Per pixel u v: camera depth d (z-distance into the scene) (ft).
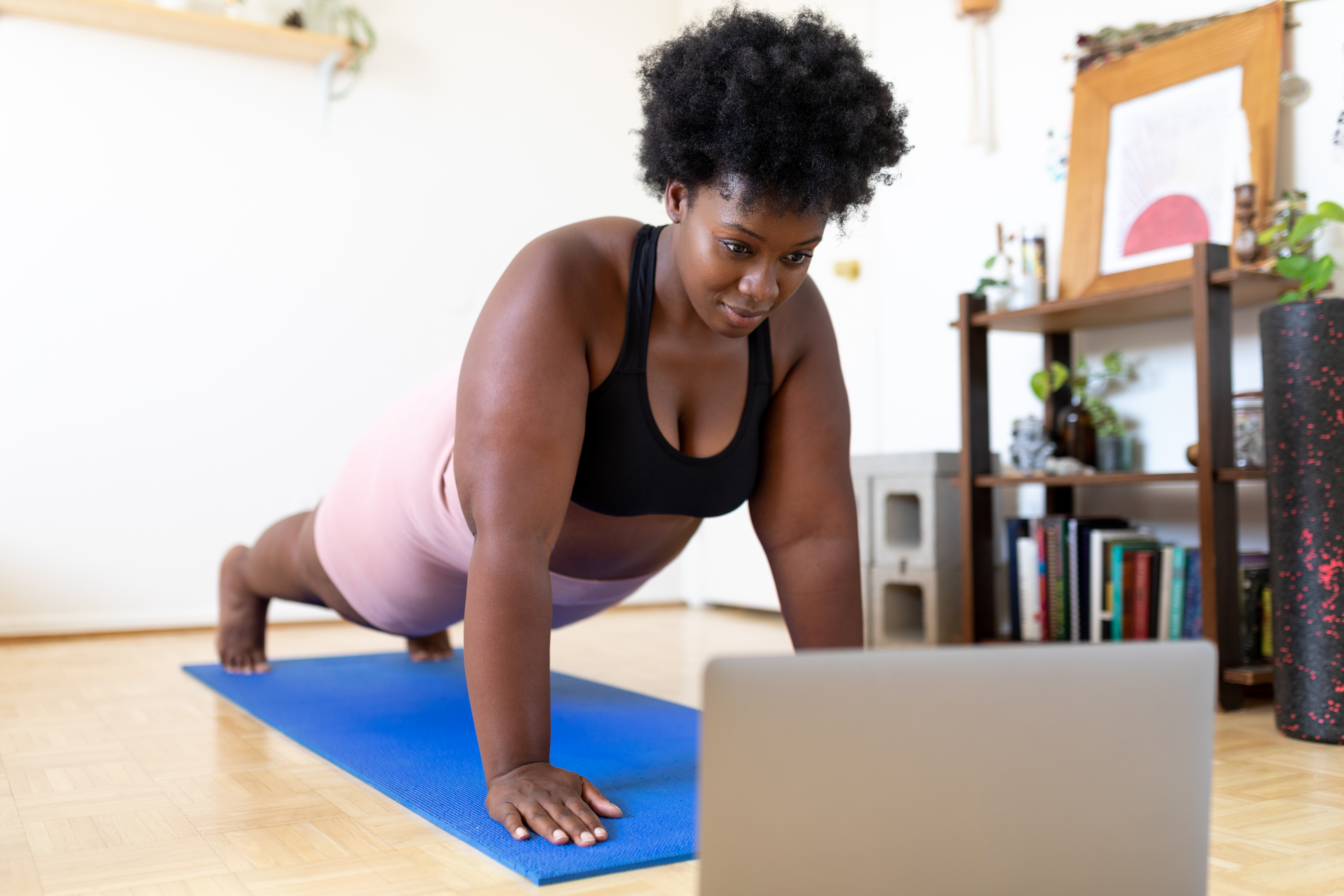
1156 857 2.29
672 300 4.10
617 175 14.28
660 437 4.19
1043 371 9.17
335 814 4.05
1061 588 8.36
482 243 13.35
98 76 11.45
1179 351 8.64
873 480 9.89
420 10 13.12
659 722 5.65
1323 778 4.82
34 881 3.28
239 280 12.01
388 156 12.87
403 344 12.84
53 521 11.10
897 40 11.43
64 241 11.25
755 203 3.43
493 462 3.79
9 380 10.98
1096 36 9.17
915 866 2.11
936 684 2.13
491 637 3.73
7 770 4.88
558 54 13.92
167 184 11.71
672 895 3.08
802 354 4.50
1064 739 2.21
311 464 12.30
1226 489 6.86
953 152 10.72
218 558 11.80
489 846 3.45
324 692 6.85
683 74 3.53
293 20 12.05
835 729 2.08
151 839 3.74
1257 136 7.80
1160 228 8.48
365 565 6.03
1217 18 8.25
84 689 7.39
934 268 10.94
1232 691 6.69
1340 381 5.64
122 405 11.44
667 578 14.26
